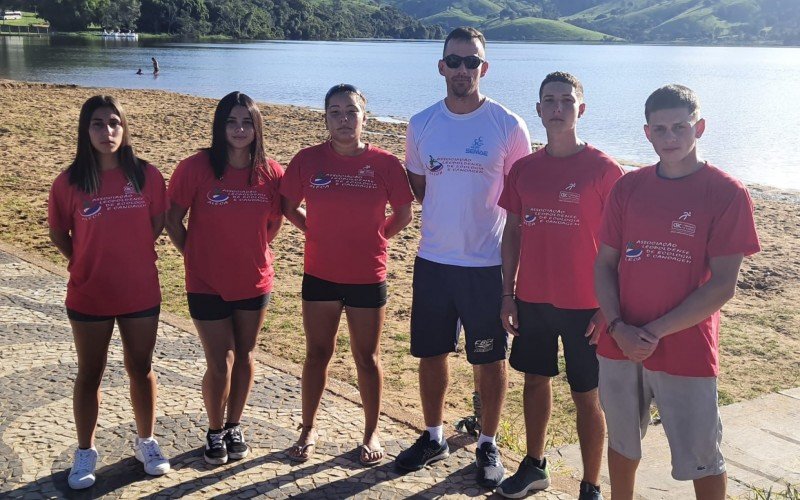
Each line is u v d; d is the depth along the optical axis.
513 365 4.41
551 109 4.10
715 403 3.59
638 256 3.64
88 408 4.27
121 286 4.19
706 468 3.61
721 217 3.46
